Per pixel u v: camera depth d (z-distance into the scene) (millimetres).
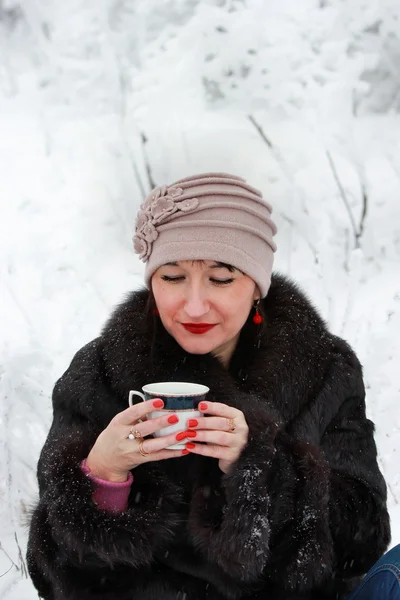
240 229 1727
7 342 3854
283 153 5992
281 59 6211
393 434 3502
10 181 6043
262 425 1594
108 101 6695
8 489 2984
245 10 6301
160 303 1728
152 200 1804
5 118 6832
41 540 1643
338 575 1809
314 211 5641
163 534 1611
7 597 2510
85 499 1560
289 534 1616
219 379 1732
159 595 1702
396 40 6605
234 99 6371
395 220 5574
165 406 1458
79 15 6801
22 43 7598
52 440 1803
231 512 1528
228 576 1676
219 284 1713
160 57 6371
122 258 5258
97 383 1829
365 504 1795
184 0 6613
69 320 4426
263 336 1863
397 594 1607
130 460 1499
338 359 1940
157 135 6070
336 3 6445
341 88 6184
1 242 5359
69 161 6195
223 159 5930
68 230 5465
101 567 1638
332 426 1906
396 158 6148
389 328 4180
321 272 5059
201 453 1521
